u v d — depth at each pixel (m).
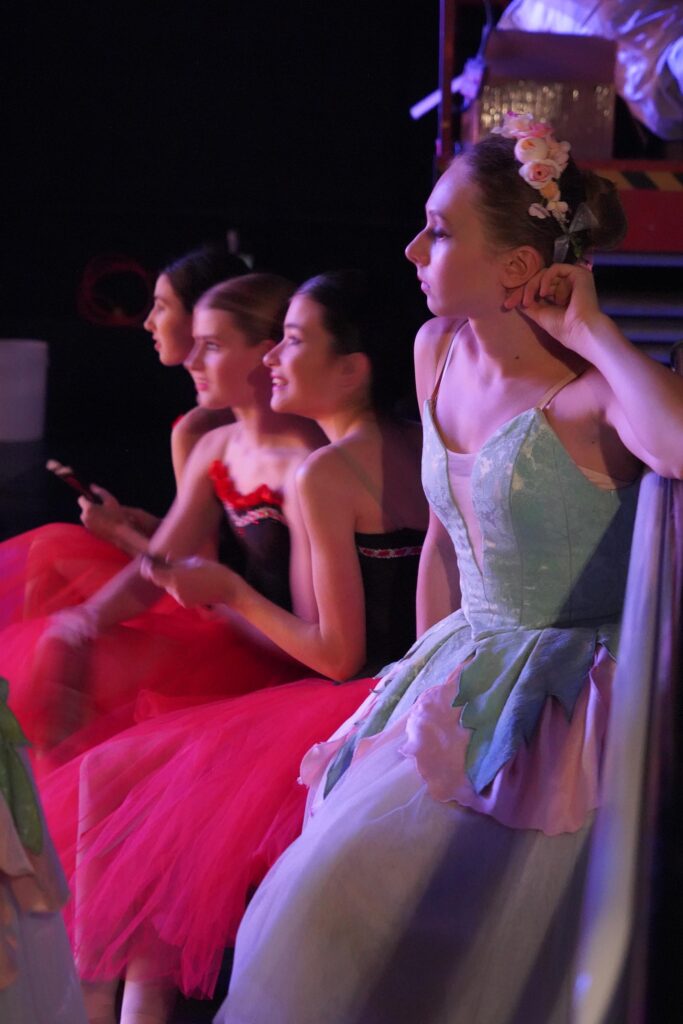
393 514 3.99
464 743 3.01
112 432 11.20
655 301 7.31
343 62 11.84
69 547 5.14
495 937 2.79
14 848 2.61
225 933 3.45
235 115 11.97
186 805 3.58
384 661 4.11
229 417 5.00
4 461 9.66
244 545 4.38
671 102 7.60
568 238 3.19
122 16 11.72
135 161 12.03
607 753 1.95
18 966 2.60
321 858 2.96
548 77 7.16
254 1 11.71
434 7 11.68
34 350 10.46
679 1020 1.39
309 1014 2.89
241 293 4.36
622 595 3.24
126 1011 3.53
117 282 11.95
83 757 3.89
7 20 11.65
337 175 12.09
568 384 3.21
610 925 1.50
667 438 2.87
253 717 3.81
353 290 4.05
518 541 3.21
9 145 11.88
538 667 3.07
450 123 7.73
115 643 4.50
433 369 3.65
